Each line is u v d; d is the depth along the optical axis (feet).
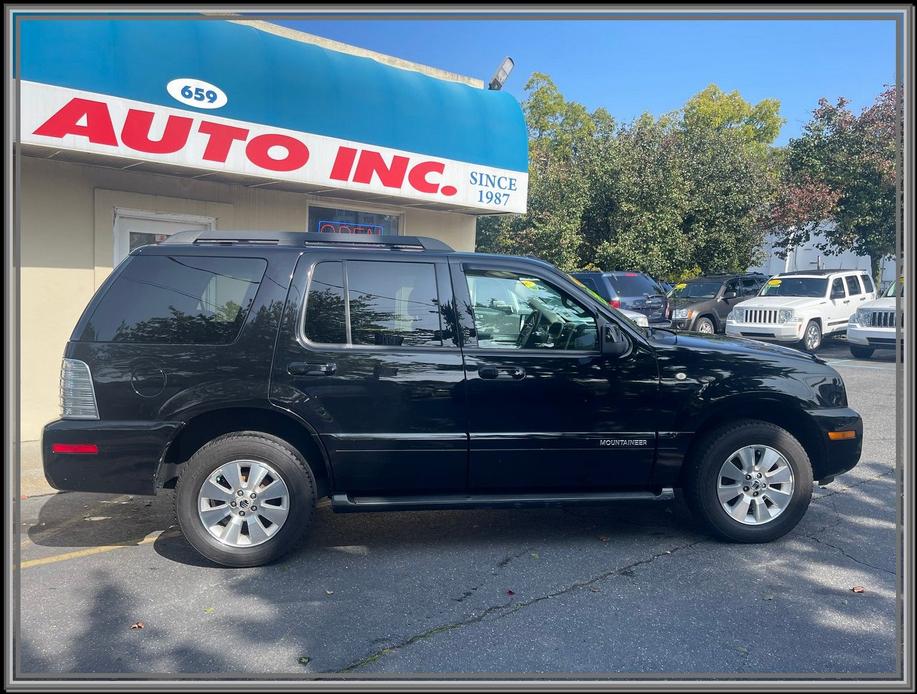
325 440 14.32
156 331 14.16
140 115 22.56
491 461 14.79
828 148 66.49
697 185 70.54
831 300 53.01
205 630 11.63
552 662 10.63
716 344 15.97
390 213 33.73
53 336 24.12
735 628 11.68
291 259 14.71
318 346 14.42
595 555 14.87
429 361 14.64
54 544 15.56
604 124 74.69
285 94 25.89
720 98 124.36
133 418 13.89
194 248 14.66
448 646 11.10
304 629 11.66
